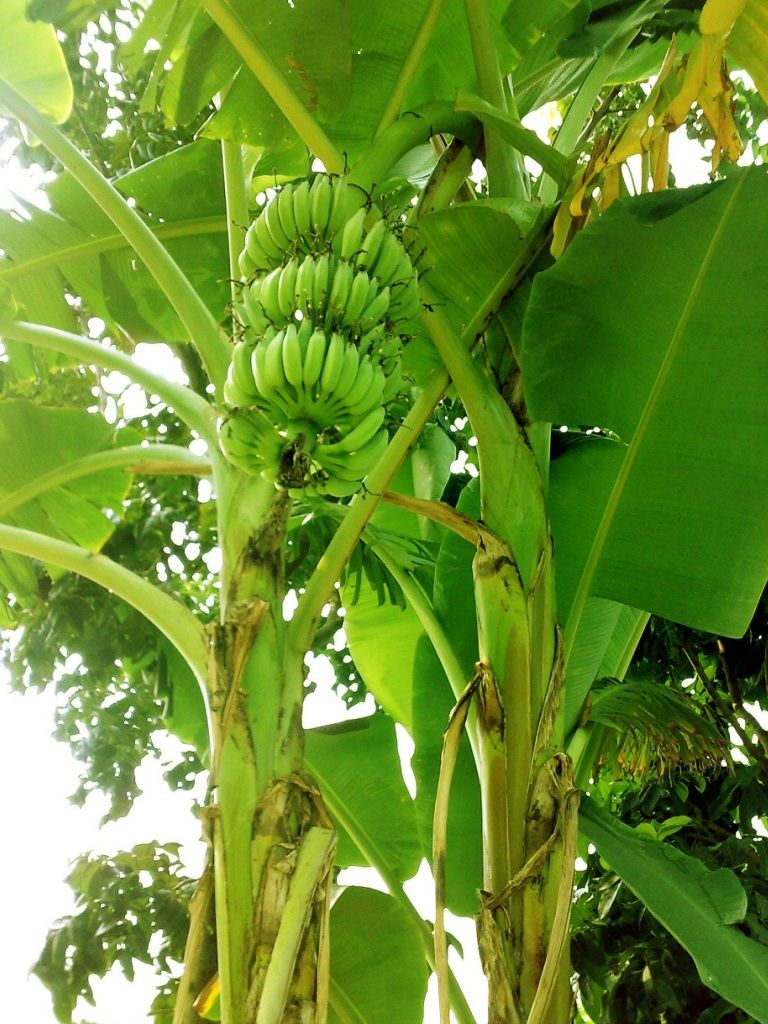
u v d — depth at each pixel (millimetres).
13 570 2988
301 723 1889
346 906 2771
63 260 2848
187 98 2436
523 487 2098
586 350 2141
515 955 1808
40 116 2115
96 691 3518
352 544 2021
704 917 1914
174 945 2867
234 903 1695
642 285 2068
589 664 2516
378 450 1721
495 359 2312
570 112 2377
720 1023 2936
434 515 2072
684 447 2166
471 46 2393
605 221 2006
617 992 3016
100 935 2822
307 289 1706
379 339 1764
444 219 2256
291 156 2869
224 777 1773
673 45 2008
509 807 1908
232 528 1942
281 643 1885
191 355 3494
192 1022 1707
